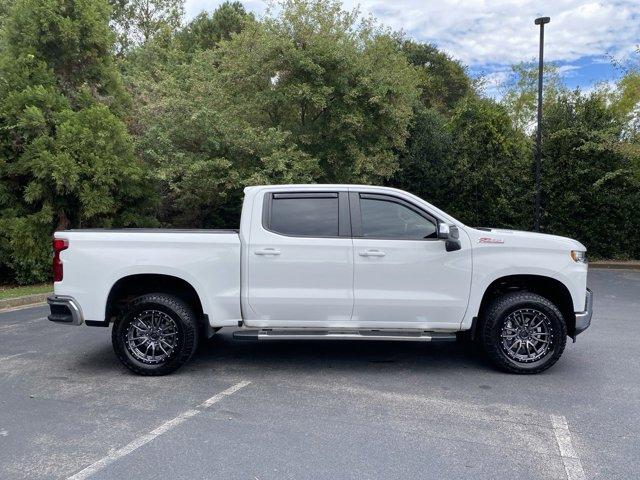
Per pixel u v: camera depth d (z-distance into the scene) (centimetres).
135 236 565
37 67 1312
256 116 1572
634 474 358
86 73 1418
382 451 390
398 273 559
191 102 1473
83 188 1262
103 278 562
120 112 1473
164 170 1354
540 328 570
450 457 381
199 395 509
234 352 665
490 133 1834
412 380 555
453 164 1875
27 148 1231
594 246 1753
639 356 645
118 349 566
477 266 560
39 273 1269
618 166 1705
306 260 559
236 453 387
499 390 523
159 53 2158
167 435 418
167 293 589
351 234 566
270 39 1455
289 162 1427
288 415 459
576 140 1731
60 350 672
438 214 570
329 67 1480
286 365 609
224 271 563
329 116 1537
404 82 1622
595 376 568
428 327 567
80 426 436
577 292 563
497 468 366
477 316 570
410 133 1884
